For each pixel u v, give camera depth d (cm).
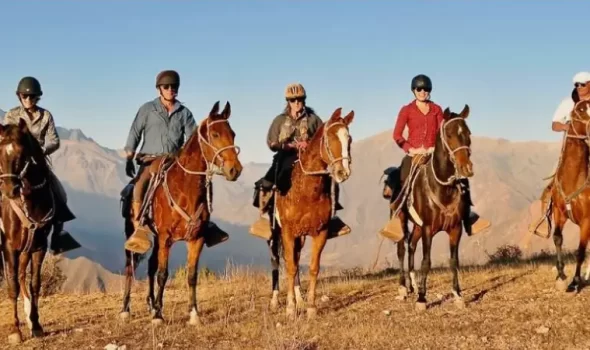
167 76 1007
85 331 948
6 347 870
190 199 923
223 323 946
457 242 973
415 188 991
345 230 1009
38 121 940
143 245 944
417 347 788
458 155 905
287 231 962
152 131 1014
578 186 980
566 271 1225
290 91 1002
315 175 925
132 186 1027
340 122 899
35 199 877
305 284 1355
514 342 785
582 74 998
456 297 980
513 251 1925
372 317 948
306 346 804
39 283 919
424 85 1043
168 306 1168
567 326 831
